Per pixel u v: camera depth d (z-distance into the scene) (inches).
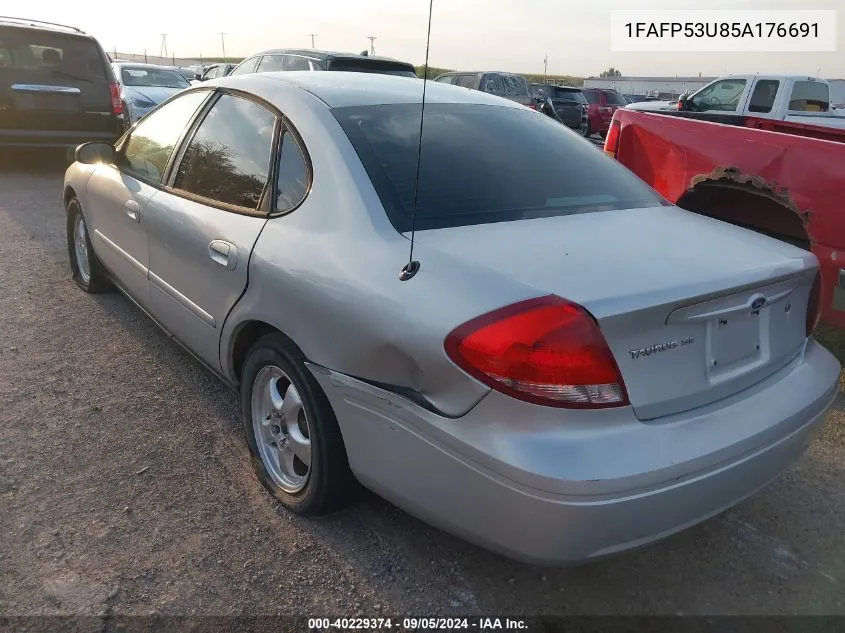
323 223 100.4
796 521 113.3
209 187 126.6
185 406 139.6
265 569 97.6
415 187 100.6
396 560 100.6
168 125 147.7
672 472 76.8
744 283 85.9
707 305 83.5
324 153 105.0
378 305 86.7
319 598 93.2
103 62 382.6
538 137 124.4
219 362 122.7
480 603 93.9
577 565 79.0
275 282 102.3
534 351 74.6
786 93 462.9
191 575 95.8
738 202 179.8
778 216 173.0
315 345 95.5
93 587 92.6
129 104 498.3
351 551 101.8
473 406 77.7
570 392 74.7
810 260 98.0
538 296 77.2
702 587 98.6
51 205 309.7
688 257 90.4
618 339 76.9
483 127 120.3
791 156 155.2
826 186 148.7
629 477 74.1
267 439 114.5
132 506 109.0
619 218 105.6
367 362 88.4
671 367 81.5
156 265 140.8
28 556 97.3
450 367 78.8
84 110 378.3
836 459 131.2
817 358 102.3
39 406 136.6
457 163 107.8
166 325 143.9
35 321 177.3
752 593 97.8
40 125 368.8
